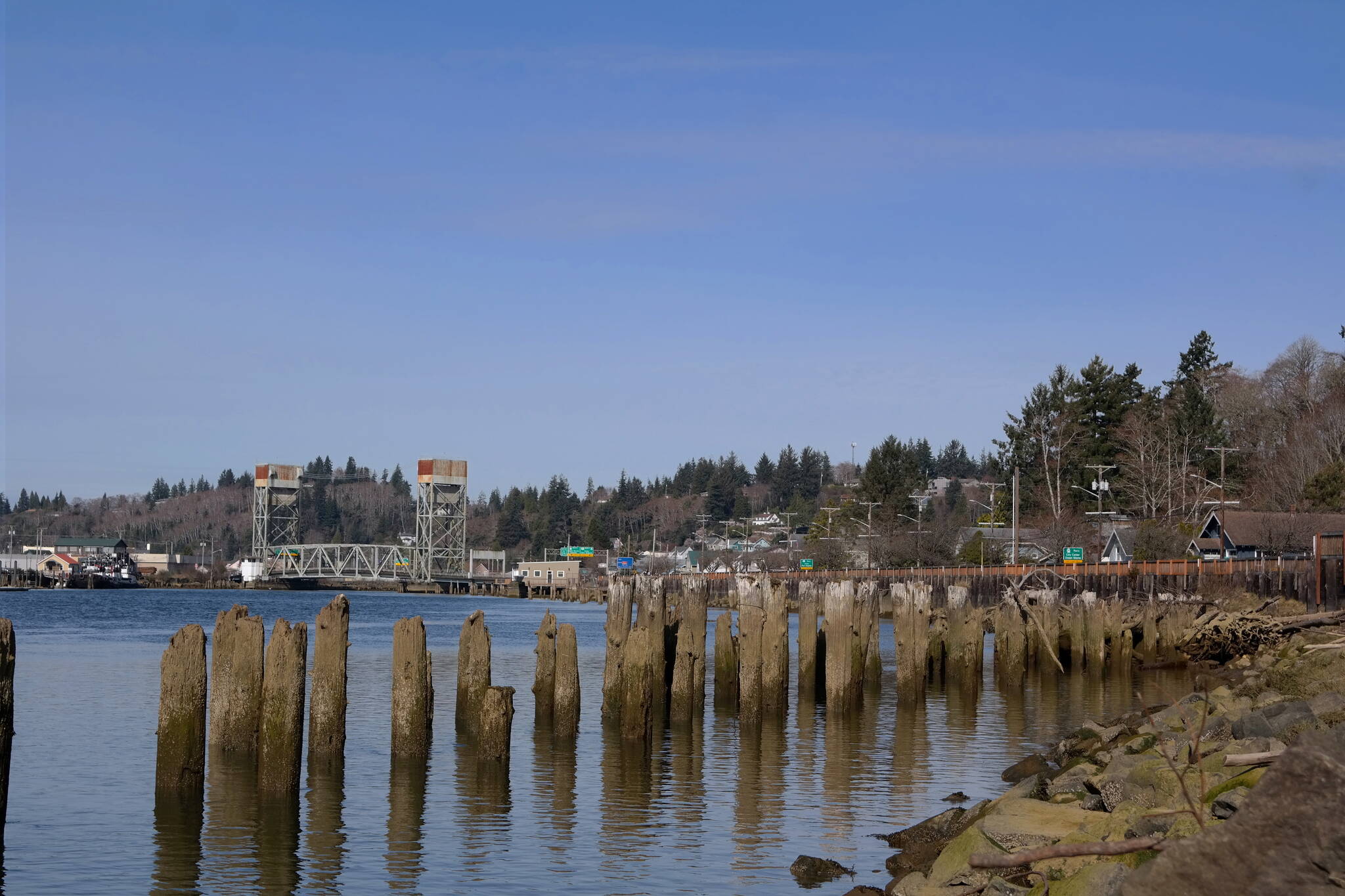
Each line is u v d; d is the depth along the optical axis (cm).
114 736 3108
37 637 7162
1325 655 2816
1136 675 5278
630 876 1881
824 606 3609
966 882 1569
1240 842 744
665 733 3294
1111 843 925
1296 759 747
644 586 3594
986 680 5062
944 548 14212
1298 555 8331
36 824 2169
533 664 5475
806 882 1858
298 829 2148
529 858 1991
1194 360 15600
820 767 2798
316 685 2480
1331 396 11856
